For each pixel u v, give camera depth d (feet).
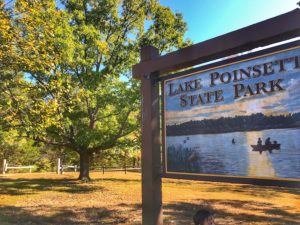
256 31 17.78
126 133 71.20
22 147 115.75
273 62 17.57
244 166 18.22
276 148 17.11
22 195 51.72
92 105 63.82
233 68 19.15
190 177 20.48
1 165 114.52
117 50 72.23
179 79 21.61
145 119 22.54
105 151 95.61
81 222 33.37
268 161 17.34
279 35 17.08
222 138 19.26
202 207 42.55
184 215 37.19
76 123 68.18
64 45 57.11
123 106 64.03
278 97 17.25
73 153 108.58
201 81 20.52
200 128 20.33
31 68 40.52
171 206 42.73
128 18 73.97
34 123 41.70
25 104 41.11
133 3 73.51
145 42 73.92
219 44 19.30
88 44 66.33
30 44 38.81
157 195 21.83
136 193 54.34
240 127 18.56
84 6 72.49
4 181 72.79
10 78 42.63
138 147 73.72
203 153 20.03
